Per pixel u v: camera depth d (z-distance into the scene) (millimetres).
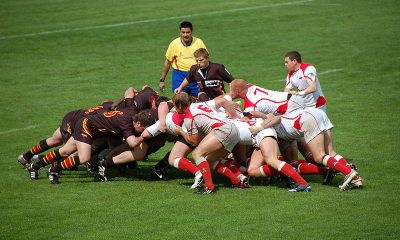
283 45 80438
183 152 38625
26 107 58688
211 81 46531
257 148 38406
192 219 32812
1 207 35188
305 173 38938
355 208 33844
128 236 30922
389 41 79750
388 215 32781
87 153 39500
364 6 98625
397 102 58344
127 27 89500
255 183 39344
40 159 41094
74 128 41000
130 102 41531
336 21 90688
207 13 97125
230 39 83750
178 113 38406
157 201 35625
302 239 30156
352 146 46750
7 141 49531
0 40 83125
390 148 46062
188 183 39531
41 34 86000
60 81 67250
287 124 38000
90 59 75562
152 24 91062
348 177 36625
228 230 31312
